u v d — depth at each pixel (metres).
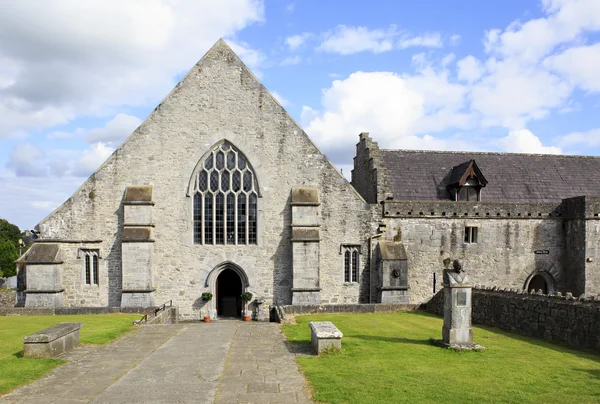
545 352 14.75
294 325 20.78
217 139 28.00
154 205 27.41
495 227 29.72
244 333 18.73
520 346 15.80
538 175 34.00
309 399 9.89
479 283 29.44
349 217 28.58
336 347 14.24
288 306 25.25
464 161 34.38
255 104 28.39
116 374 11.97
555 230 30.22
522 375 11.81
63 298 26.53
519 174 33.84
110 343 16.38
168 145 27.70
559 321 16.42
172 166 27.69
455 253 29.31
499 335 18.28
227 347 15.57
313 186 28.50
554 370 12.37
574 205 29.39
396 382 10.99
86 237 26.95
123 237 26.38
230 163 28.31
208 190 27.95
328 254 28.39
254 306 27.92
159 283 27.30
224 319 28.16
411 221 29.06
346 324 20.97
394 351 14.56
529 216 29.92
